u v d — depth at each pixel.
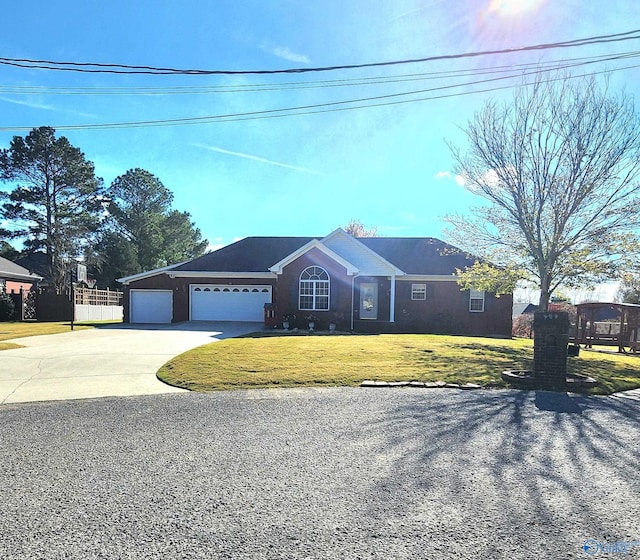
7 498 3.51
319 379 8.55
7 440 5.01
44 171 39.16
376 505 3.39
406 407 6.52
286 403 6.80
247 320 23.12
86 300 30.25
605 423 5.74
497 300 22.08
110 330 18.92
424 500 3.47
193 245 52.06
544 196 14.75
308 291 20.31
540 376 8.23
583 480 3.88
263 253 24.59
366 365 9.87
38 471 4.07
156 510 3.30
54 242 39.47
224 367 9.66
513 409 6.46
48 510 3.31
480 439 5.00
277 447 4.73
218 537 2.93
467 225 17.05
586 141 14.23
